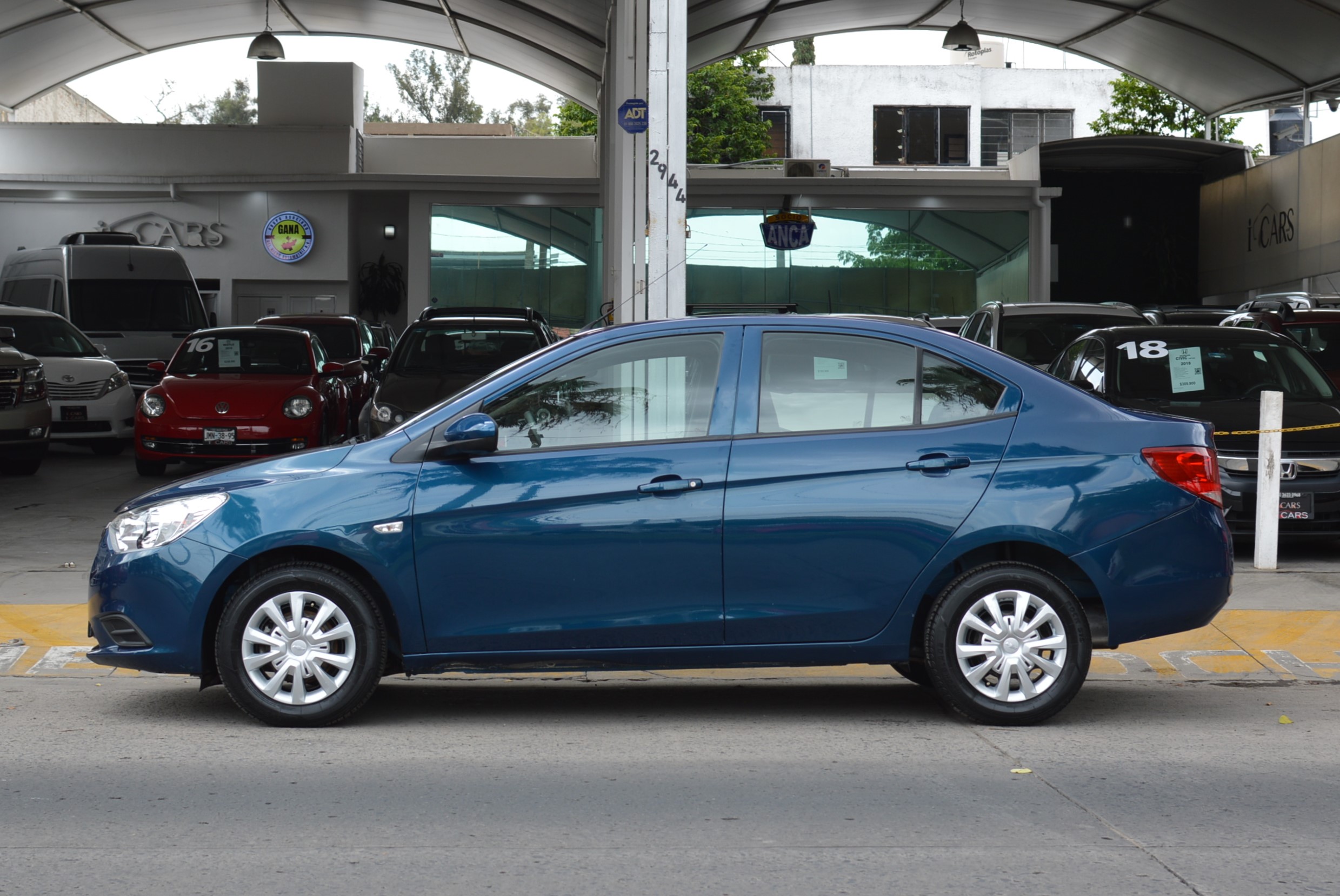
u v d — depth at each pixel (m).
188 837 4.64
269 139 36.31
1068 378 12.89
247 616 6.09
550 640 6.02
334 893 4.09
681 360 6.17
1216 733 6.20
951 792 5.20
